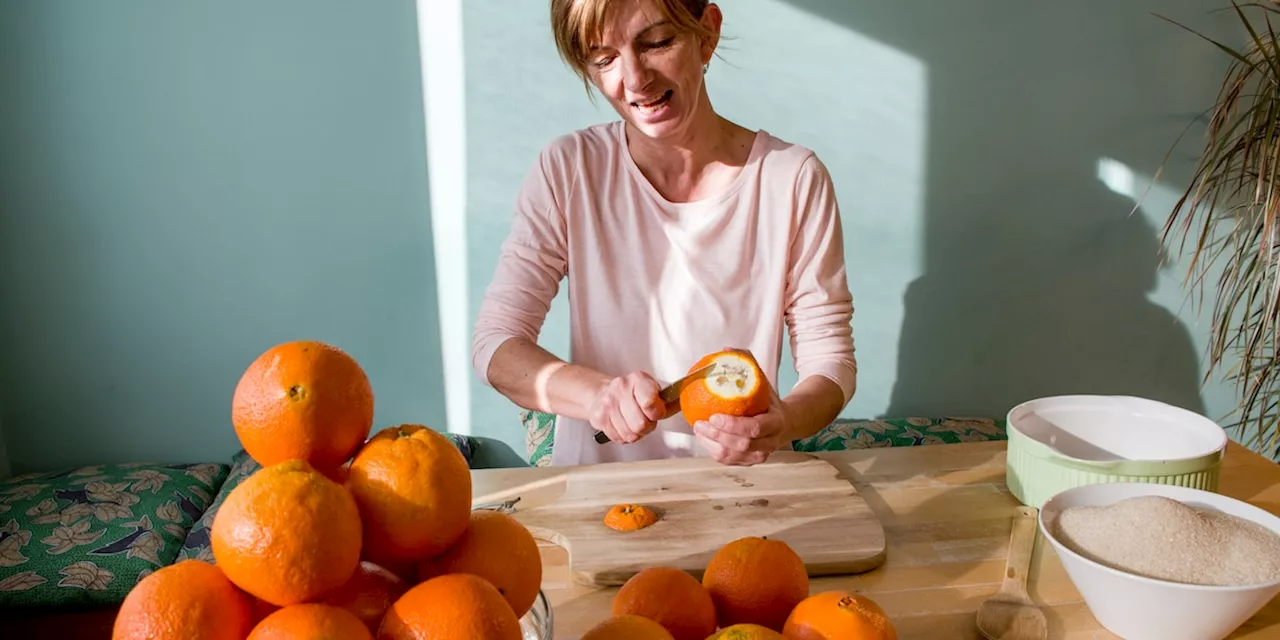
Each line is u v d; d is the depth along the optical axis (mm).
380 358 2223
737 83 2125
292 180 2119
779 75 2127
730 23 2094
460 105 2098
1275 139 1974
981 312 2279
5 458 2193
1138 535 857
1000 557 1029
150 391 2209
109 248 2129
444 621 545
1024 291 2273
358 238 2156
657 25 1121
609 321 1457
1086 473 1083
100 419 2211
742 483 1197
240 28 2043
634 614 712
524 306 1408
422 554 613
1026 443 1146
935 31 2119
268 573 527
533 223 1437
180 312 2172
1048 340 2307
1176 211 2068
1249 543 840
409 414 2254
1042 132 2191
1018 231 2240
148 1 2018
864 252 2234
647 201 1419
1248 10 2150
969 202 2217
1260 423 2078
